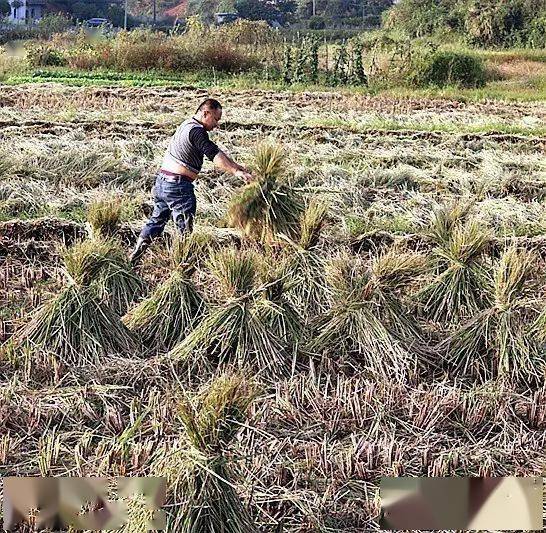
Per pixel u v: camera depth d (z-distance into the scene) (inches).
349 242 339.6
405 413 211.6
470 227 274.8
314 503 171.3
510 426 207.5
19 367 226.8
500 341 235.6
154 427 193.8
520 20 1459.2
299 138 541.6
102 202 287.0
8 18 2210.9
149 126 572.4
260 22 1230.3
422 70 965.2
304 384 220.5
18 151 445.4
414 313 268.5
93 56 1079.6
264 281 239.9
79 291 237.6
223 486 155.3
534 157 508.7
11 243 323.3
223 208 357.4
